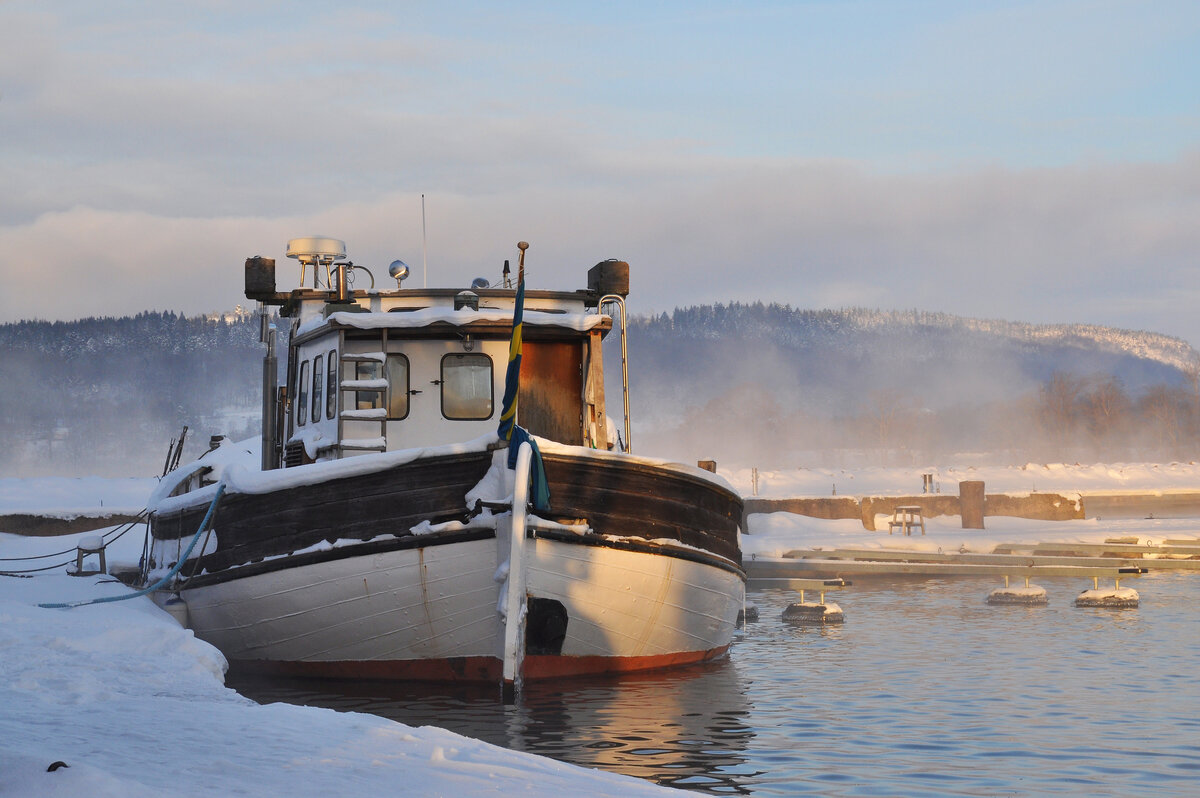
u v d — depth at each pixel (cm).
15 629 1325
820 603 2394
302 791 626
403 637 1452
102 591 1861
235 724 856
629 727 1230
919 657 1817
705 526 1566
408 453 1398
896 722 1271
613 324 1738
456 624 1430
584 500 1426
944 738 1181
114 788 576
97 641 1303
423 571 1406
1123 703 1391
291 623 1492
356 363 1662
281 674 1560
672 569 1500
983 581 3284
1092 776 1016
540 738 1173
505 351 1673
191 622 1638
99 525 3459
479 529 1385
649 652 1552
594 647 1487
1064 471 8231
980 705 1380
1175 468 8650
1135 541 3950
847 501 4772
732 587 1675
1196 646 1909
